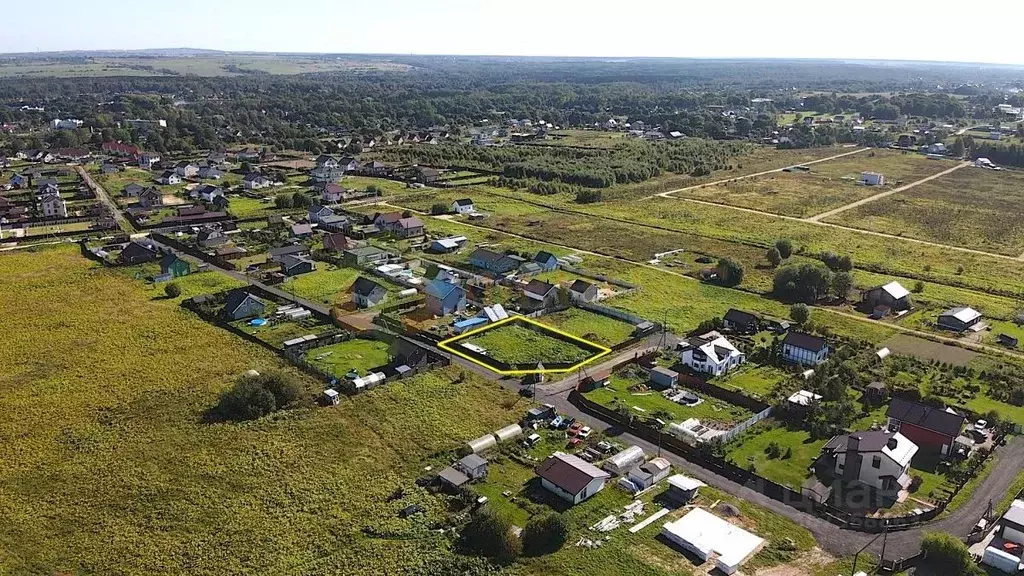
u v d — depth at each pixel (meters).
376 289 87.69
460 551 44.00
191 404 61.97
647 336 79.56
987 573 42.75
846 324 84.00
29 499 48.66
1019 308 89.62
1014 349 76.88
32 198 147.50
